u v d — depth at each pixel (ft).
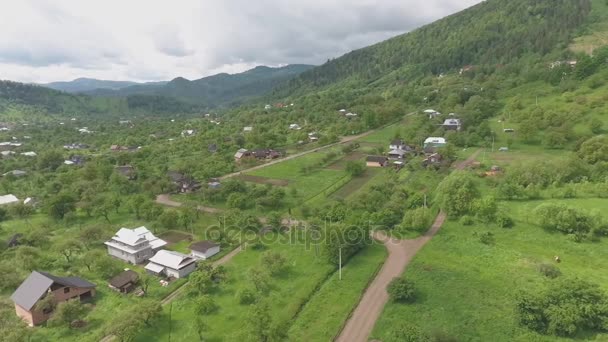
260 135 581.12
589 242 213.46
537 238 223.10
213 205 345.31
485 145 441.68
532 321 151.84
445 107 620.08
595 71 564.30
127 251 245.45
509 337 148.87
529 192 272.92
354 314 171.94
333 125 650.43
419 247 230.07
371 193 302.25
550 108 489.67
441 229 249.96
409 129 538.06
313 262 223.92
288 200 336.90
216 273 212.64
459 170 333.01
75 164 535.60
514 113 509.35
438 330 150.10
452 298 175.94
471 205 258.57
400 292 175.94
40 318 183.32
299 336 159.22
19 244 272.10
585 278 180.24
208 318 177.37
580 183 277.03
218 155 513.04
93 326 179.83
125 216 330.54
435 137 485.97
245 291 191.21
